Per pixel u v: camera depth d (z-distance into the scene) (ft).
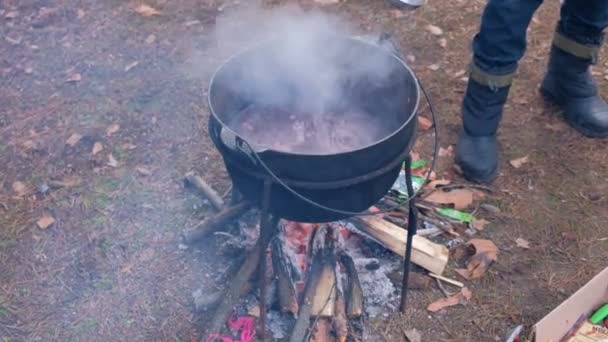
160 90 10.91
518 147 9.82
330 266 7.34
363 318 7.36
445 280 7.85
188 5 13.23
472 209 8.84
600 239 8.39
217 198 8.64
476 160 9.12
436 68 11.48
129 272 7.86
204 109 10.50
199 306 7.36
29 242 8.24
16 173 9.26
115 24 12.62
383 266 7.95
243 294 7.39
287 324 7.23
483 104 8.91
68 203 8.79
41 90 10.90
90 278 7.80
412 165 9.43
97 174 9.27
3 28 12.44
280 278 7.27
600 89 10.94
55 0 13.30
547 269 8.04
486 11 8.24
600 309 7.30
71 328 7.25
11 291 7.64
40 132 9.98
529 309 7.57
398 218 8.45
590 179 9.28
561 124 10.23
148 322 7.32
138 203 8.80
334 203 5.93
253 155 5.64
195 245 8.19
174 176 9.27
